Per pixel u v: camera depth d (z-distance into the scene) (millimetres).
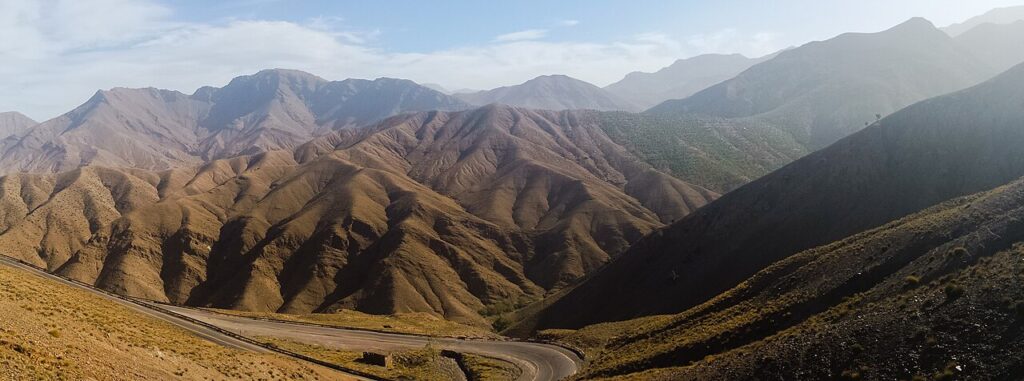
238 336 75500
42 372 26266
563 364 85500
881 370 32906
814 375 35281
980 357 30359
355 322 122750
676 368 49281
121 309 61719
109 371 30891
